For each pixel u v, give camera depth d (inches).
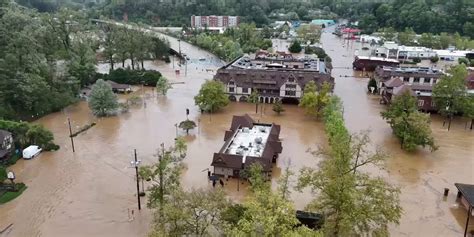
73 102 4847.4
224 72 5172.2
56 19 6166.3
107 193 2817.4
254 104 5007.4
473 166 3344.0
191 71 6865.2
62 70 5012.3
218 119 4414.4
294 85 4936.0
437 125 4303.6
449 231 2453.2
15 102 4237.2
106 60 7209.6
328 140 3654.0
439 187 2987.2
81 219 2513.5
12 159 3275.1
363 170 3223.4
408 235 2396.7
